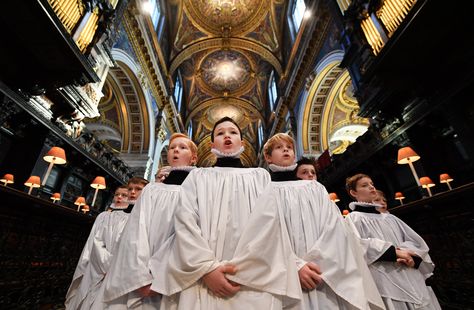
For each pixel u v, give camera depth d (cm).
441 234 265
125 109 1167
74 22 505
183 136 204
